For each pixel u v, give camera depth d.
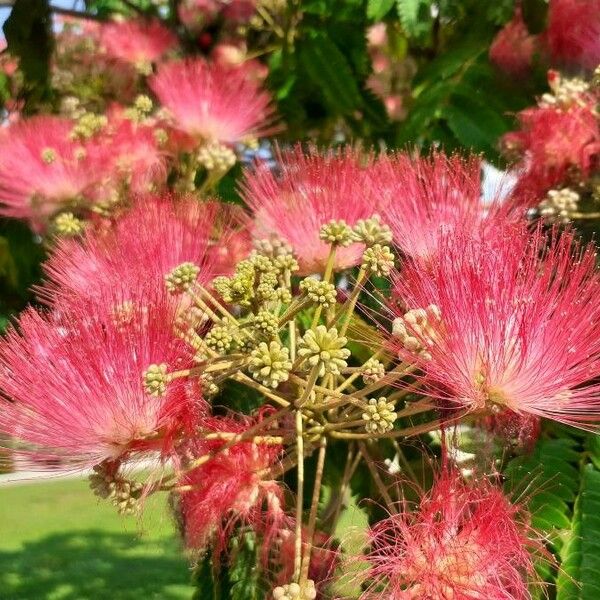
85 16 0.34
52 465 0.17
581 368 0.17
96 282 0.20
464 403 0.17
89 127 0.27
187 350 0.17
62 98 0.33
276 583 0.19
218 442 0.18
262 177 0.23
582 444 0.19
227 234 0.22
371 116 0.31
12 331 0.18
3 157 0.27
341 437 0.18
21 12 0.33
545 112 0.24
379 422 0.16
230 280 0.17
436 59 0.28
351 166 0.22
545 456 0.19
